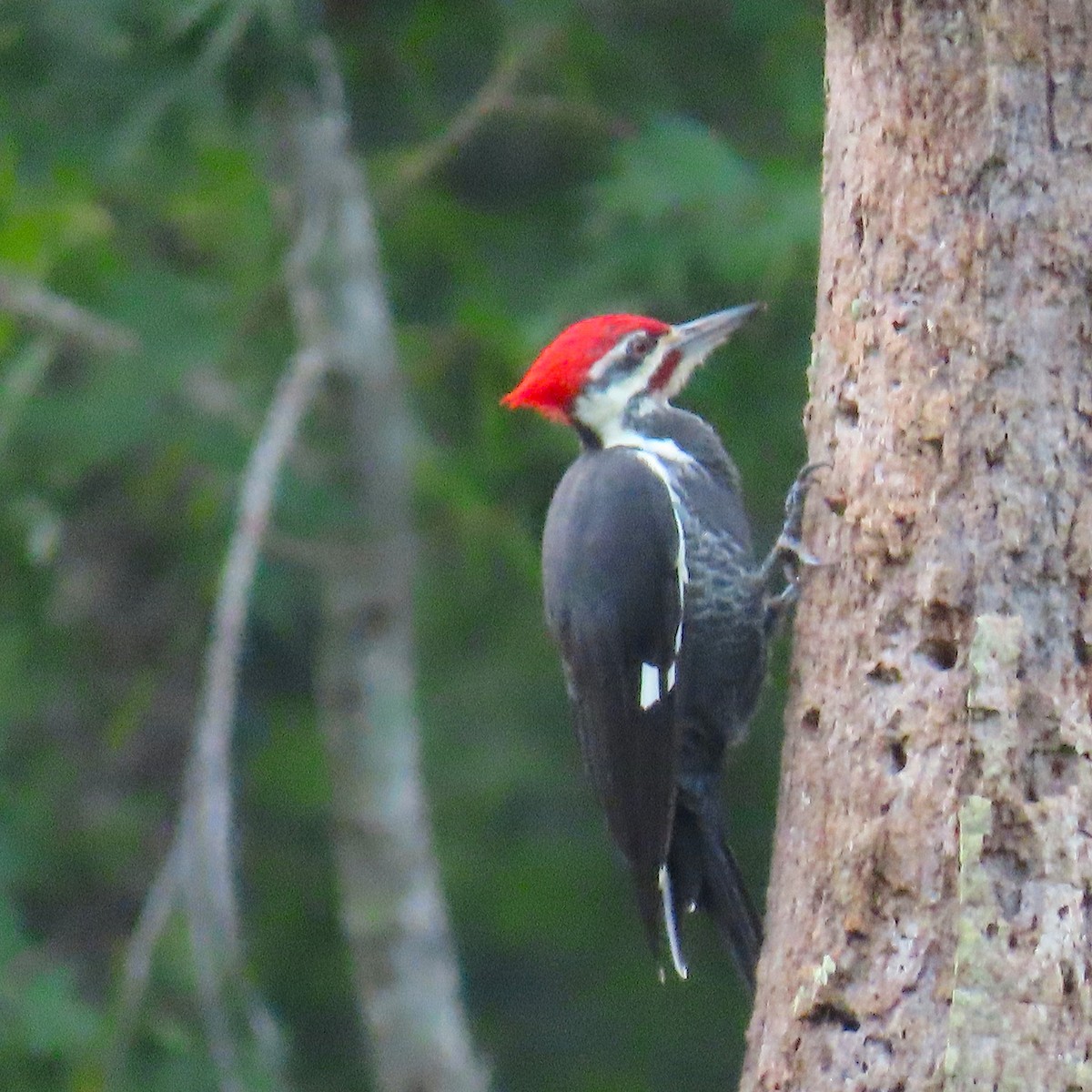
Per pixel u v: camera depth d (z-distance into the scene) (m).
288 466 13.48
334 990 17.30
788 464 13.03
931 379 7.72
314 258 13.12
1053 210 7.62
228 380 13.52
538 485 13.94
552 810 17.34
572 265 13.45
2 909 14.14
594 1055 17.36
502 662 16.97
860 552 7.86
